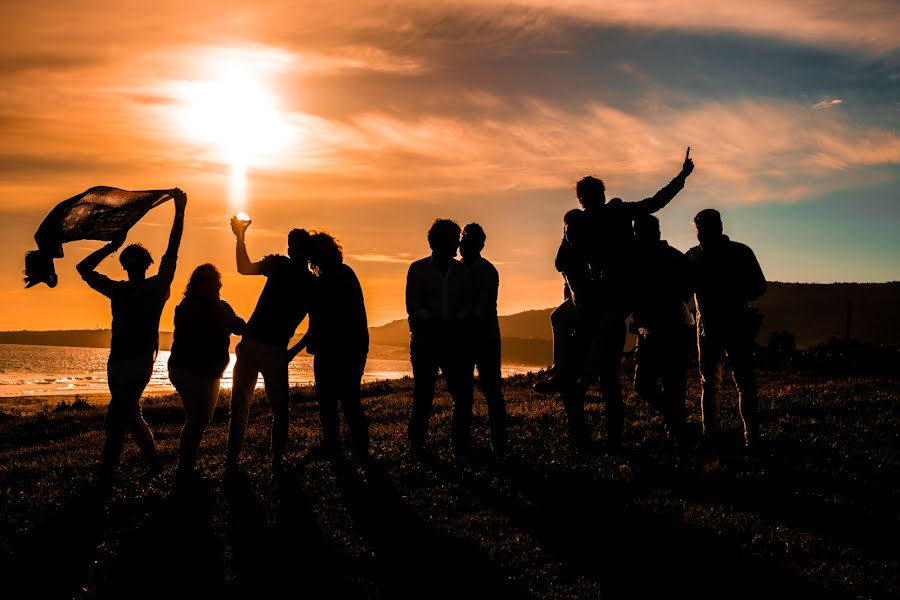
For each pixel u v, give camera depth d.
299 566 5.91
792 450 8.98
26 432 16.91
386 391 21.69
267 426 13.55
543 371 23.22
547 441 9.79
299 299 8.30
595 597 5.28
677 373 8.97
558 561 5.90
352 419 8.49
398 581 5.61
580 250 8.44
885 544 6.11
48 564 6.12
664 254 8.70
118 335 7.94
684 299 8.78
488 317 9.02
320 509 7.18
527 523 6.72
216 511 7.22
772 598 5.21
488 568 5.79
